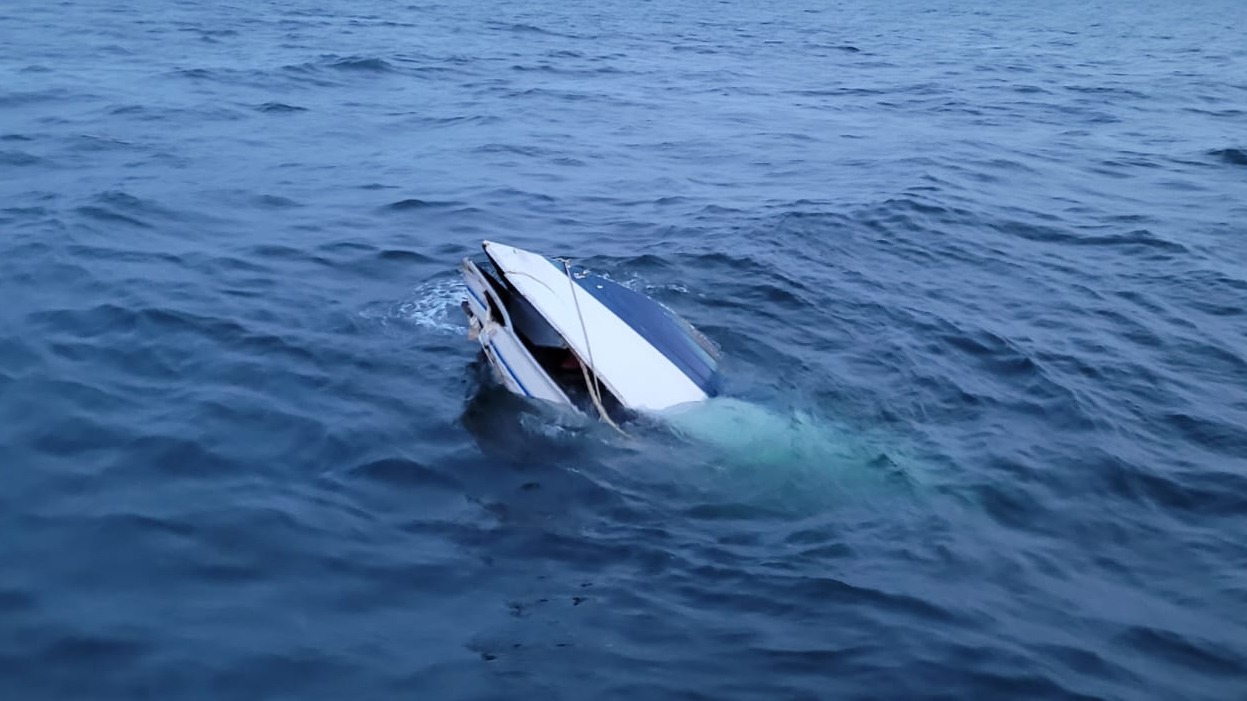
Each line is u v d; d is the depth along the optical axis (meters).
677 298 13.41
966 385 11.52
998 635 7.66
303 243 14.58
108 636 7.08
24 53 26.97
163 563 7.88
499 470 9.41
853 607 7.89
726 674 7.14
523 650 7.27
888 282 14.46
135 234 14.42
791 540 8.69
